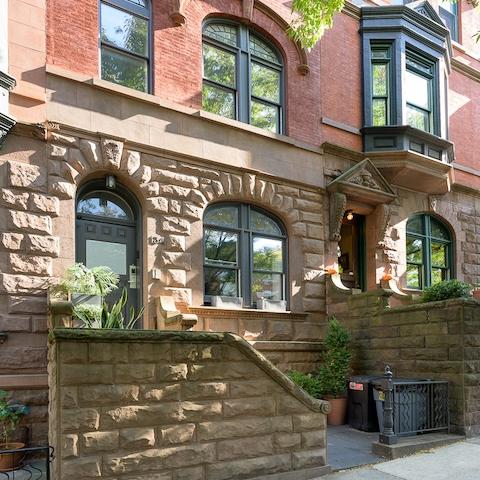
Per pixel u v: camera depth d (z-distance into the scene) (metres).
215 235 10.41
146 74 9.84
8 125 7.79
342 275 12.95
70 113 8.62
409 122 13.69
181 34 10.23
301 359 10.74
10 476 6.22
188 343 5.80
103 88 8.97
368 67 13.20
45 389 7.68
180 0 10.15
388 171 12.86
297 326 11.03
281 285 11.26
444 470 6.61
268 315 10.60
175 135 9.82
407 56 13.79
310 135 11.99
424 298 10.27
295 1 9.35
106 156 8.88
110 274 8.17
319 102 12.30
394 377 9.64
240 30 11.38
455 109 15.80
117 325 7.87
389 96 13.20
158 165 9.56
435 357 9.10
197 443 5.70
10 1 8.23
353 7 13.23
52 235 8.16
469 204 15.47
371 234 12.99
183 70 10.16
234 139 10.66
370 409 8.95
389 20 13.30
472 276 15.15
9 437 7.16
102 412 5.24
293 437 6.29
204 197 10.05
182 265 9.55
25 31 8.33
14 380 7.43
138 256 9.34
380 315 10.32
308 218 11.63
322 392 9.59
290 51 12.00
